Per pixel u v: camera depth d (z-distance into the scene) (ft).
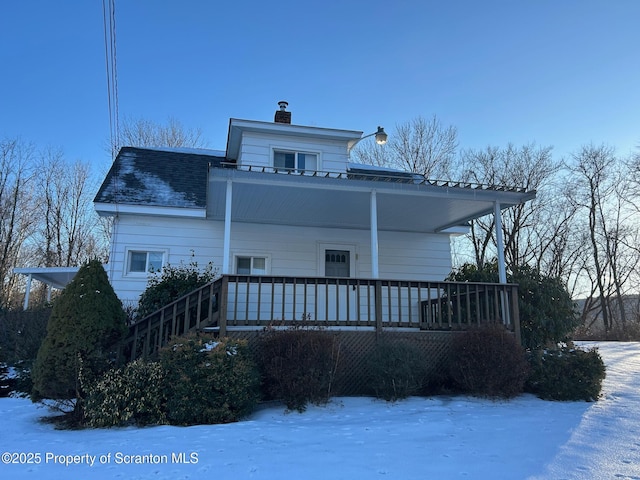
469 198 28.17
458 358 23.44
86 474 11.59
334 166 37.70
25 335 31.14
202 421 18.22
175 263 33.76
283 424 17.57
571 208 91.09
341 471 11.73
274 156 37.19
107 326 19.67
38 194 95.14
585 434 15.69
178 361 18.99
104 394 18.07
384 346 23.34
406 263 38.70
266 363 21.02
